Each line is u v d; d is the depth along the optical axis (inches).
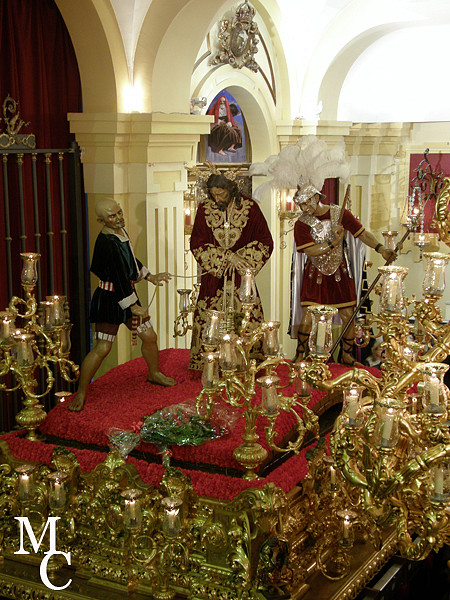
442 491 123.8
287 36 441.4
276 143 463.5
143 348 233.9
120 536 181.8
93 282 309.0
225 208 236.4
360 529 191.8
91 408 214.7
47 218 282.2
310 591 175.3
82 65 290.8
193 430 190.7
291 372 172.6
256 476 177.2
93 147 292.7
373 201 561.9
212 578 172.1
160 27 294.0
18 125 264.8
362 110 557.6
